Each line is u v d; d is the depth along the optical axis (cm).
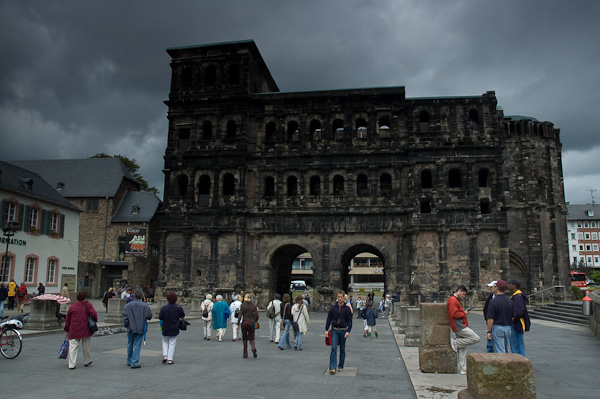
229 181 6669
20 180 5916
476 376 960
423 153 5997
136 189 8825
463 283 5744
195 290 6150
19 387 1557
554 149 7225
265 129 6381
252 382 1672
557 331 3316
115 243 7800
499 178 5906
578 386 1579
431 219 5847
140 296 1995
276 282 6538
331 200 6109
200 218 6259
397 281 5844
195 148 6397
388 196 6044
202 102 6406
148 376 1755
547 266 6750
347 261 6638
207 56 6531
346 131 6212
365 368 1984
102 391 1511
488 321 1634
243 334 2245
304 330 2592
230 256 6153
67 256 6500
